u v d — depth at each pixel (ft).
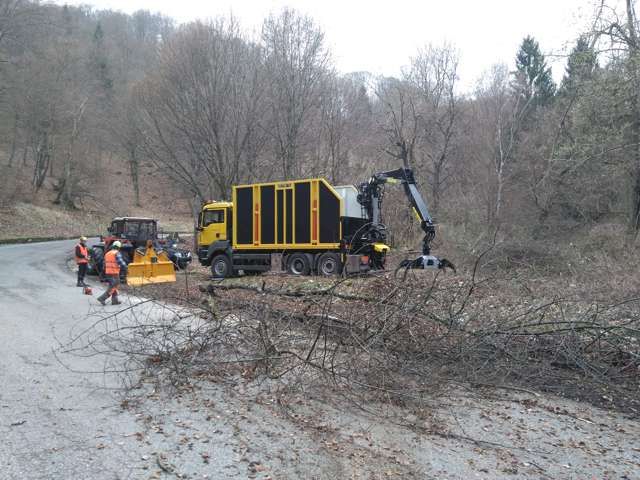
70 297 40.60
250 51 91.71
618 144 58.23
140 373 19.97
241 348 20.84
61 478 11.89
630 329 21.33
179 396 17.62
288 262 54.03
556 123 80.69
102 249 57.00
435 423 16.05
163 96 91.50
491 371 20.61
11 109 139.23
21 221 134.41
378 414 16.51
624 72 54.29
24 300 38.60
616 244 57.72
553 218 85.81
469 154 105.70
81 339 25.35
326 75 96.22
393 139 93.76
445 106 100.73
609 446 14.98
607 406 18.38
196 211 110.42
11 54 131.13
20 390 17.88
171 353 20.62
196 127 89.45
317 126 97.04
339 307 24.34
